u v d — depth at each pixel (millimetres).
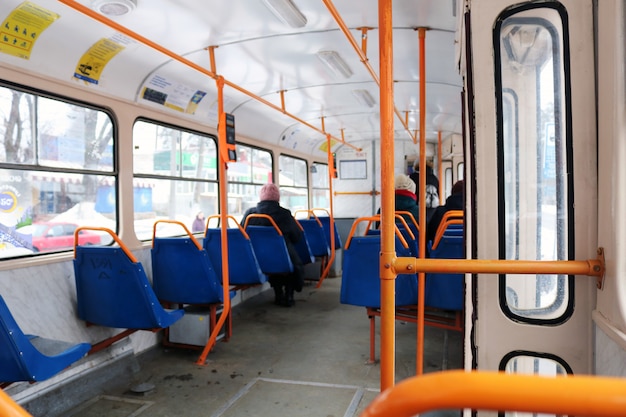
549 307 1690
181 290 4020
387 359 1544
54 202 3340
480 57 1715
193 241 3846
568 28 1581
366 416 615
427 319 3953
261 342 4426
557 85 1670
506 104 1715
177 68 4133
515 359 1770
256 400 3158
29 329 3072
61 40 3156
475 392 571
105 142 3793
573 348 1618
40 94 3184
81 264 3305
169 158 4637
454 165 9047
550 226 1685
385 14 1556
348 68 4629
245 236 4617
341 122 7609
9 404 690
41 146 3223
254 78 4766
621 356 1216
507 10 1678
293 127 7445
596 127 1554
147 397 3242
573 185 1581
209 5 3057
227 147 3754
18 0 2736
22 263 3039
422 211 2705
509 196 1718
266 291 6836
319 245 7211
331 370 3686
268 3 2963
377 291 3738
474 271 1479
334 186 10414
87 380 3303
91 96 3602
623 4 1299
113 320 3322
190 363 3889
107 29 3236
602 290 1446
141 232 4238
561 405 543
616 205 1297
